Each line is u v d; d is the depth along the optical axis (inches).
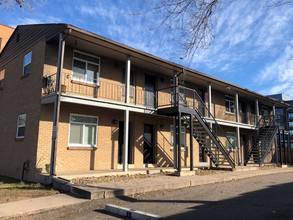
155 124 690.8
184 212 269.9
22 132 549.0
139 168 611.8
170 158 714.2
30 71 556.7
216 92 887.7
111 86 603.8
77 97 474.9
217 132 868.0
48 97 477.1
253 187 432.1
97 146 567.2
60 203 311.0
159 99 701.3
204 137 706.8
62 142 515.2
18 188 404.2
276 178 566.6
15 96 600.4
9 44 681.0
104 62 600.7
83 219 254.2
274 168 809.5
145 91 669.9
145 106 626.2
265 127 946.1
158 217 238.7
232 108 954.7
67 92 508.4
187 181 443.5
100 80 587.2
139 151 643.5
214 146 734.5
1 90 678.5
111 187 370.3
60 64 461.4
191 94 796.6
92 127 566.6
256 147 886.4
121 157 617.3
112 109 584.7
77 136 541.3
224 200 327.0
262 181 511.8
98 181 424.2
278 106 1150.3
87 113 558.9
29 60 572.1
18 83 597.6
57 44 533.0
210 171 622.2
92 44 526.0
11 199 331.6
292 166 942.4
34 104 518.3
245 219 245.9
